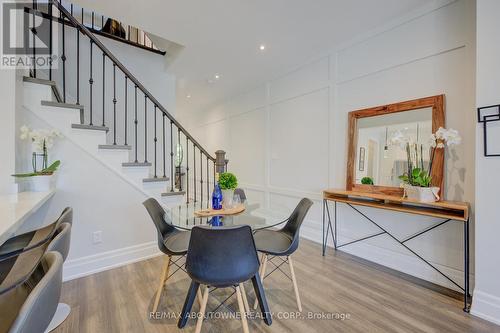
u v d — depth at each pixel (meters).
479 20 1.84
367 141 2.80
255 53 3.27
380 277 2.44
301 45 3.07
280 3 2.24
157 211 2.10
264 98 4.41
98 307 1.92
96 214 2.51
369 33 2.77
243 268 1.48
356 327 1.72
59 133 2.21
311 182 3.55
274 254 1.81
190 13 2.36
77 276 2.39
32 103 2.18
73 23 2.49
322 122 3.37
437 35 2.28
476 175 1.87
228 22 2.53
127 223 2.71
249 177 4.82
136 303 1.98
